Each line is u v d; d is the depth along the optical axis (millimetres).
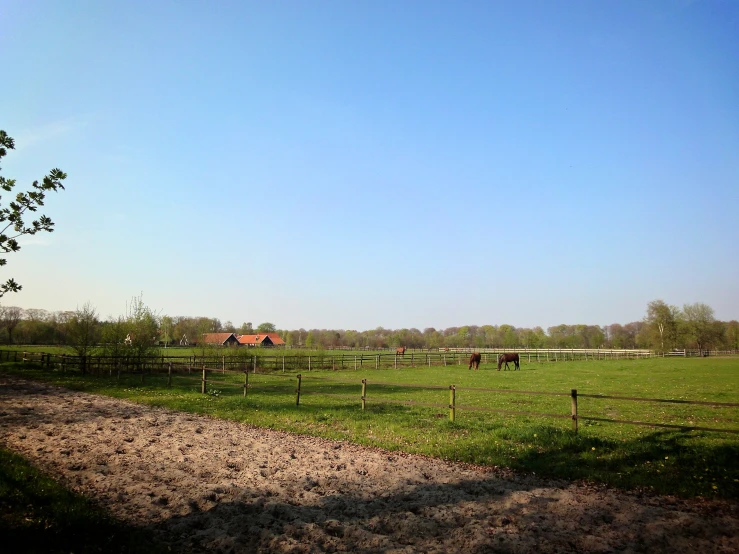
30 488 7125
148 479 8414
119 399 19438
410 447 11000
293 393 22422
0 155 8641
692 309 93062
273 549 5723
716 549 5578
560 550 5617
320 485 8344
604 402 19734
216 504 7230
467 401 19766
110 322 34750
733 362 54750
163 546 5652
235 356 40281
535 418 15391
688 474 8258
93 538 5762
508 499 7430
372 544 5867
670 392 23016
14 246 8594
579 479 8438
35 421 13805
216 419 15070
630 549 5609
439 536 6094
